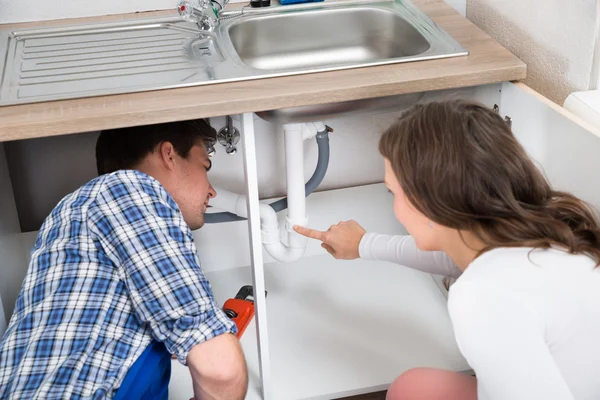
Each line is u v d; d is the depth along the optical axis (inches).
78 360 46.9
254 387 73.0
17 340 48.3
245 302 82.0
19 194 86.7
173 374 74.2
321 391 71.2
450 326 79.4
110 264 48.7
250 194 64.3
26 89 63.0
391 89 62.1
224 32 74.1
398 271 89.4
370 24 79.4
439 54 66.2
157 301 47.3
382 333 78.7
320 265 91.4
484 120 43.4
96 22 77.4
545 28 68.5
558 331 41.4
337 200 91.8
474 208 42.5
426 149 42.9
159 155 62.5
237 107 60.2
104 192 49.8
